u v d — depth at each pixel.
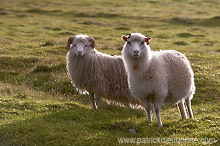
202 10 60.84
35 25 40.47
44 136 9.31
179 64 10.91
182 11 59.06
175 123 10.88
